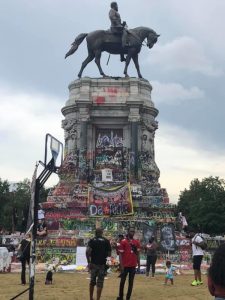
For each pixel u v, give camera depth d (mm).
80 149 49125
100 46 51812
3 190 93062
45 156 12695
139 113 50594
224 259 3934
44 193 69625
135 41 51625
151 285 22328
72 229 42656
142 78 52656
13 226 79375
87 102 49906
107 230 41688
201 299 17234
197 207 88375
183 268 34438
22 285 21531
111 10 51969
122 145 50156
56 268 30797
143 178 48812
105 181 46469
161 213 44938
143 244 39500
